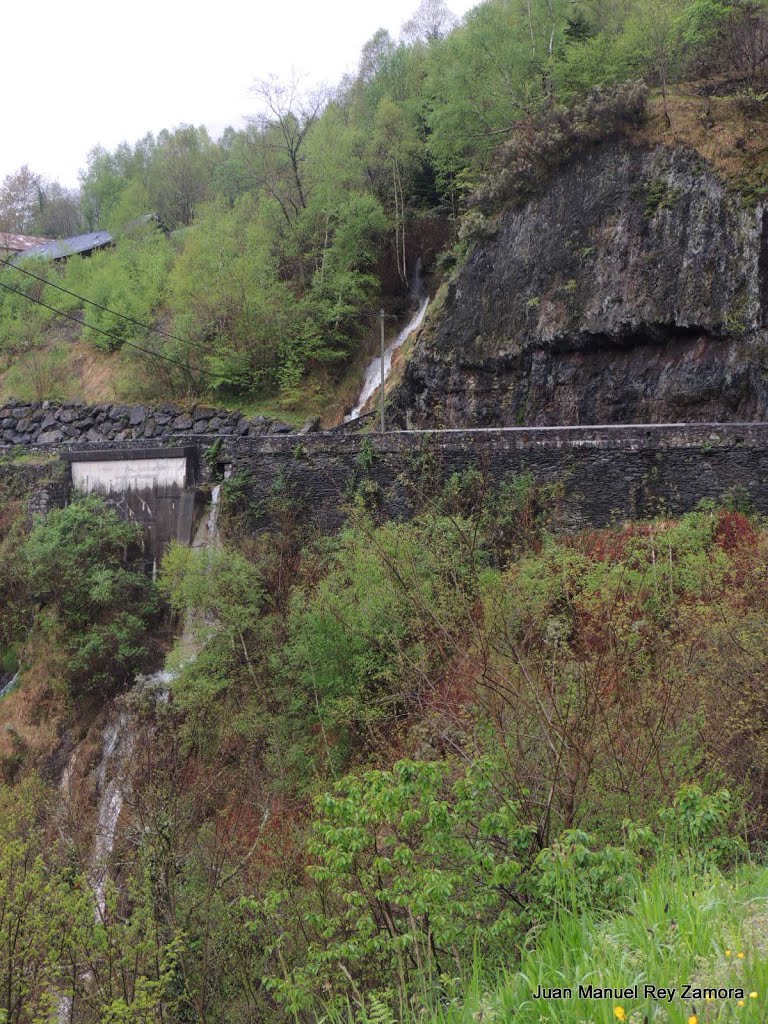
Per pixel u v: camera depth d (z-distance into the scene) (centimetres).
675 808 737
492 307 2892
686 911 526
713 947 479
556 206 2806
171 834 1324
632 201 2608
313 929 992
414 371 3052
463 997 595
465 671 1134
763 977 429
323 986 780
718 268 2369
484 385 2872
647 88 2738
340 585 1873
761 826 873
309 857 1260
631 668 1129
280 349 3503
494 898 710
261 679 1911
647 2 3322
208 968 1120
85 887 1205
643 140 2641
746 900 559
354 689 1670
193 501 2491
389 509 2241
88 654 2309
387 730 1553
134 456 2625
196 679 1964
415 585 1505
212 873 1241
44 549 2428
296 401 3409
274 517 2383
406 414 3067
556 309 2694
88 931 1112
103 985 1087
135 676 2283
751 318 2273
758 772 971
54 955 1045
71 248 5438
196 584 2091
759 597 1377
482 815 791
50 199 8100
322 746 1700
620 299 2552
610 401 2567
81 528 2527
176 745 1867
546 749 894
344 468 2331
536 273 2791
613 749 864
